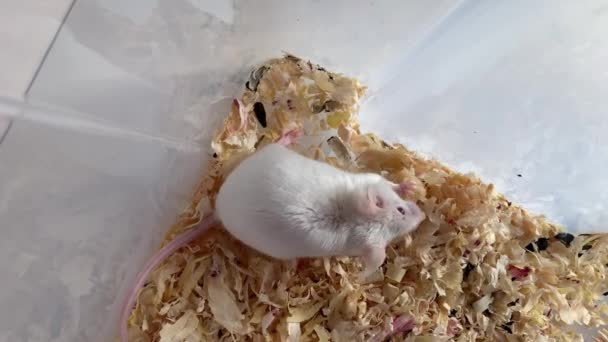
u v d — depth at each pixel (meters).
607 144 0.19
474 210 0.18
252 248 0.16
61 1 0.14
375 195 0.16
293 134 0.18
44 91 0.14
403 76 0.19
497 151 0.20
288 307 0.17
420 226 0.18
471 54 0.18
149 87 0.15
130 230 0.15
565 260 0.20
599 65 0.19
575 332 0.20
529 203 0.20
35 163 0.13
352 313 0.17
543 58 0.19
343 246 0.16
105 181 0.15
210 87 0.17
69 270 0.14
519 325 0.19
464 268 0.19
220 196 0.15
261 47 0.18
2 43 0.13
